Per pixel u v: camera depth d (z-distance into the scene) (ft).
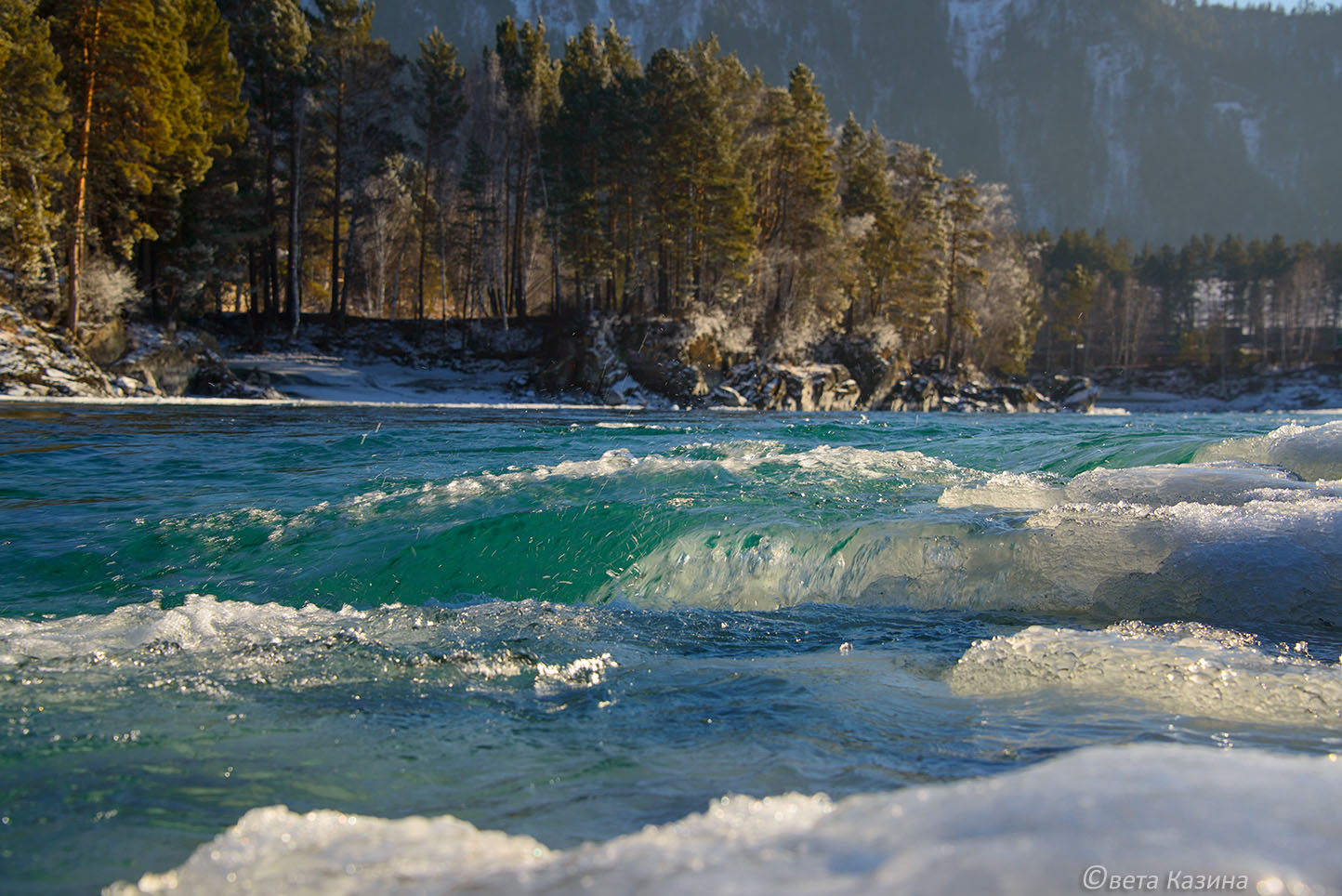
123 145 95.81
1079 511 14.79
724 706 8.28
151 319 112.68
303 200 158.20
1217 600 11.65
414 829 4.00
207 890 3.41
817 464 21.94
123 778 6.25
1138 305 329.93
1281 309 338.95
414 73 162.61
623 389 139.85
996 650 9.57
